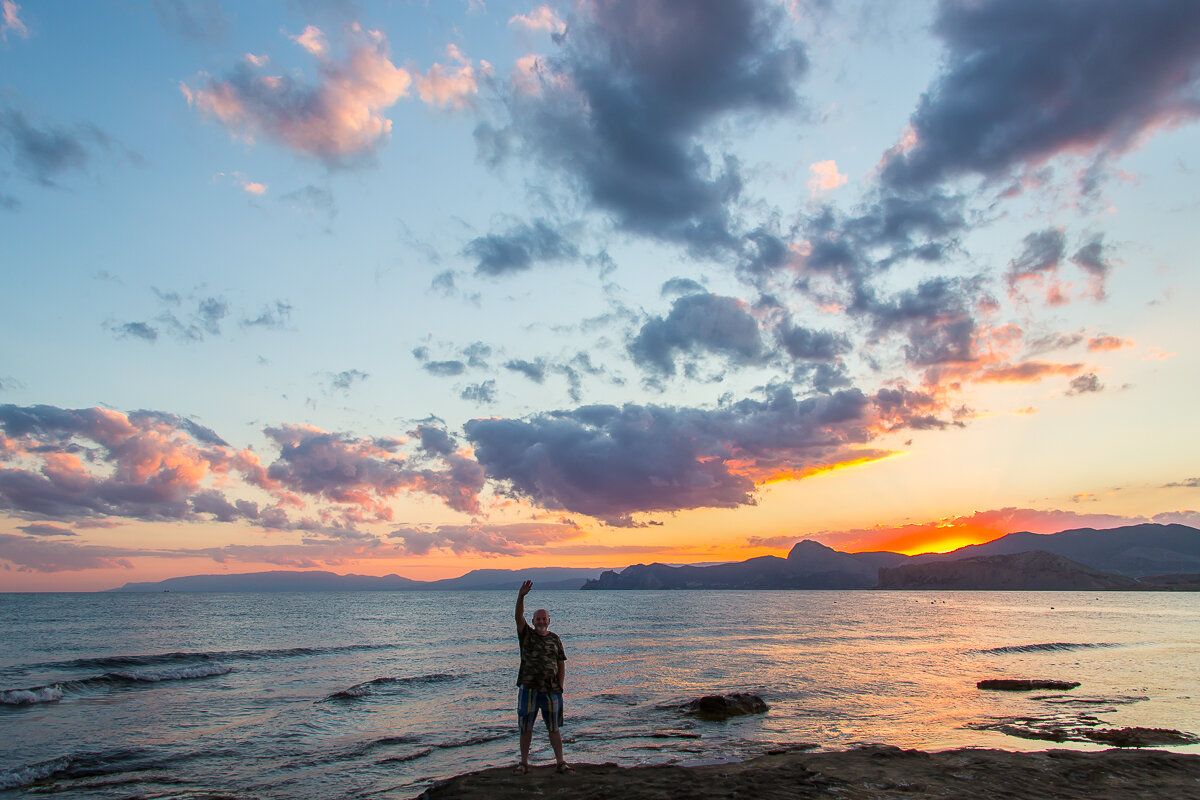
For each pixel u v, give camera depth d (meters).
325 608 111.56
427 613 94.94
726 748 15.02
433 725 18.25
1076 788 9.59
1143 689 25.14
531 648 10.34
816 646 44.19
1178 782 10.05
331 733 17.31
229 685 26.09
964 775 10.05
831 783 9.30
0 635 53.44
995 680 25.22
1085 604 154.62
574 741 16.00
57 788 12.54
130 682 26.61
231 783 12.73
